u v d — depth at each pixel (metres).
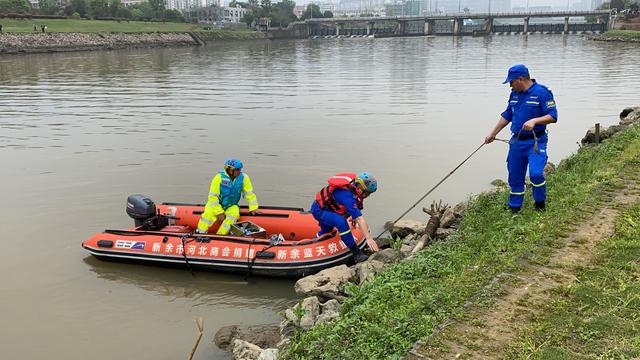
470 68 41.62
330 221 7.38
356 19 132.62
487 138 7.54
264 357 4.88
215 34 103.50
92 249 7.99
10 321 6.28
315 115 20.47
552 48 68.50
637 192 7.31
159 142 15.66
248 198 8.39
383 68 42.72
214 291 7.15
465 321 4.43
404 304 4.96
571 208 6.77
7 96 26.02
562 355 3.83
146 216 8.34
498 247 5.86
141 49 77.12
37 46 62.66
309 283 6.38
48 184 11.52
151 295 7.01
